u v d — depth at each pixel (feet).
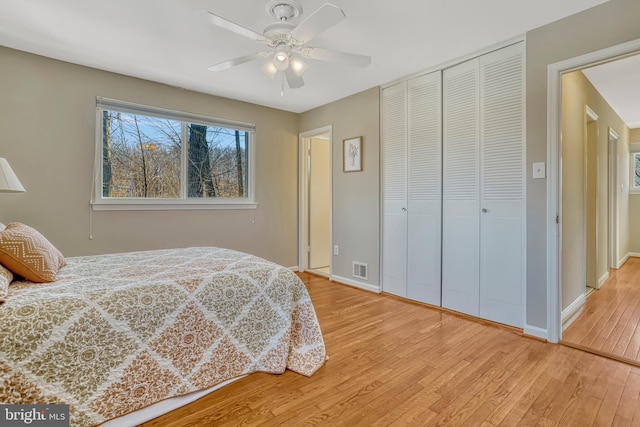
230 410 5.22
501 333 8.25
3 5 6.79
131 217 10.75
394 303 10.82
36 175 9.16
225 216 12.99
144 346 4.91
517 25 7.70
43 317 4.22
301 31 6.04
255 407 5.30
